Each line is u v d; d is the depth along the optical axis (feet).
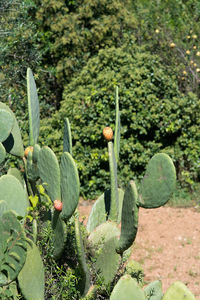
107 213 11.69
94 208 11.89
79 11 31.58
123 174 24.84
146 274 16.85
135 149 24.49
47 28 31.99
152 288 11.04
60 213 10.12
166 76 25.88
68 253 10.80
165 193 8.70
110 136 10.77
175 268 17.17
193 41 30.17
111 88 24.75
